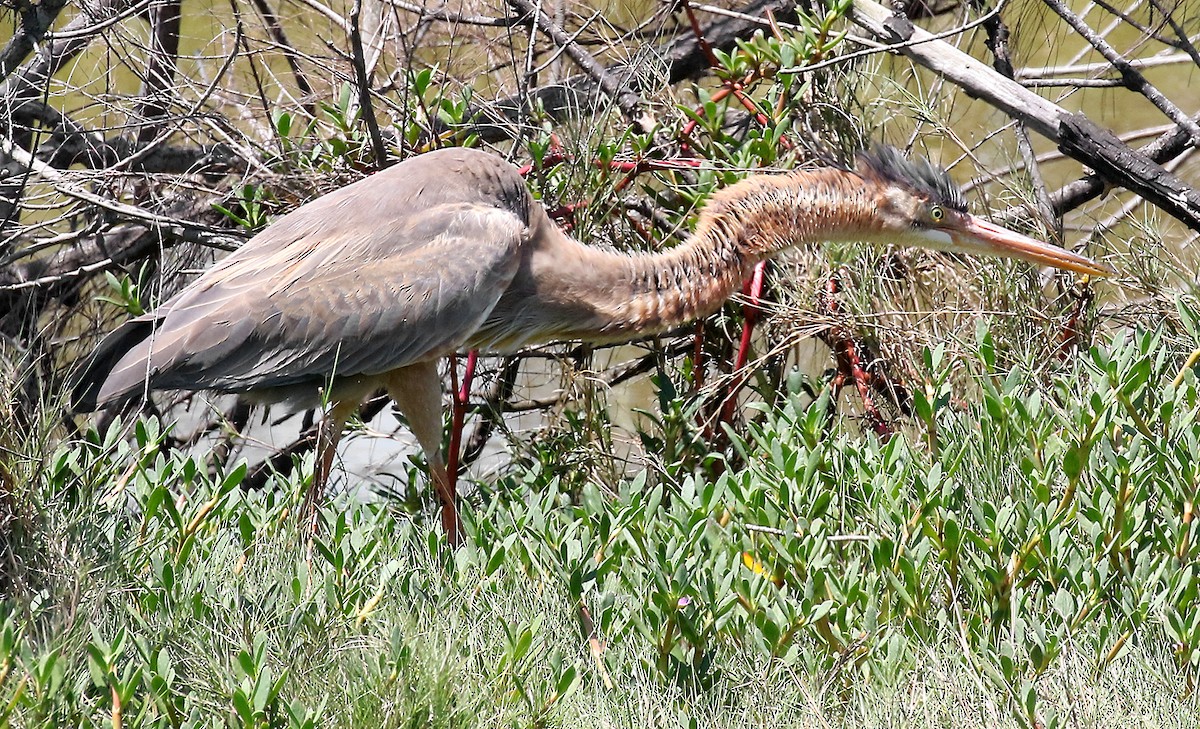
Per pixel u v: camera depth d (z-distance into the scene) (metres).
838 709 6.63
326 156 11.18
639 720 6.47
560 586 7.41
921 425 9.87
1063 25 14.95
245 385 9.39
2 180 11.30
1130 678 6.57
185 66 14.27
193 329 9.27
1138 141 15.74
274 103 12.09
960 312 10.91
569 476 11.05
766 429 8.83
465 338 9.47
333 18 12.31
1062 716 6.21
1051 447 8.00
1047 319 11.03
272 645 6.73
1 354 8.38
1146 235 11.10
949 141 13.79
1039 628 6.55
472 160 9.59
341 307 9.23
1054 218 11.70
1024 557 7.27
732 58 11.41
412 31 12.42
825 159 10.59
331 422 9.91
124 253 12.29
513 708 6.45
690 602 7.26
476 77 13.18
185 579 7.42
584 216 10.97
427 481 11.23
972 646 7.07
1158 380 8.70
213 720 6.21
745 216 10.07
